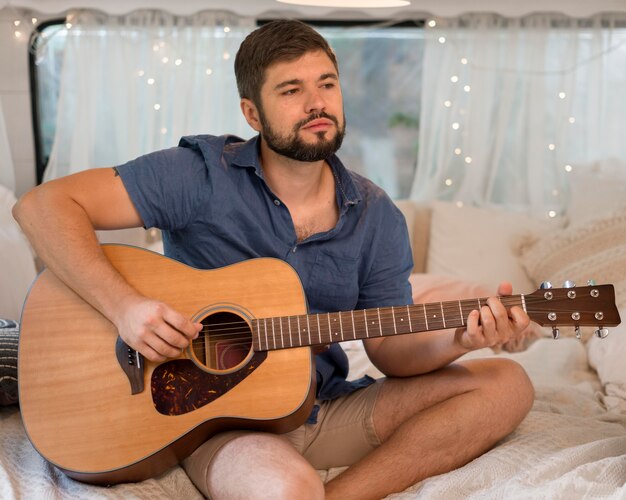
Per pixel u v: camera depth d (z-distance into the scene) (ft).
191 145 6.89
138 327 5.92
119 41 12.05
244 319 6.22
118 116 12.15
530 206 12.53
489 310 6.00
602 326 6.04
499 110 12.43
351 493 6.22
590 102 12.41
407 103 13.14
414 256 12.57
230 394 6.07
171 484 6.22
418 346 6.76
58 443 5.96
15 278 9.93
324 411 7.04
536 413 7.55
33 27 12.19
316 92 6.35
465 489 6.19
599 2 11.89
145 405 6.03
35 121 12.44
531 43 12.26
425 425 6.50
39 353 6.16
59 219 6.26
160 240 12.25
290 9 12.16
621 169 12.19
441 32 12.37
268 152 6.73
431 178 12.80
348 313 6.17
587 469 6.09
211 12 12.09
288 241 6.79
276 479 5.52
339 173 6.94
